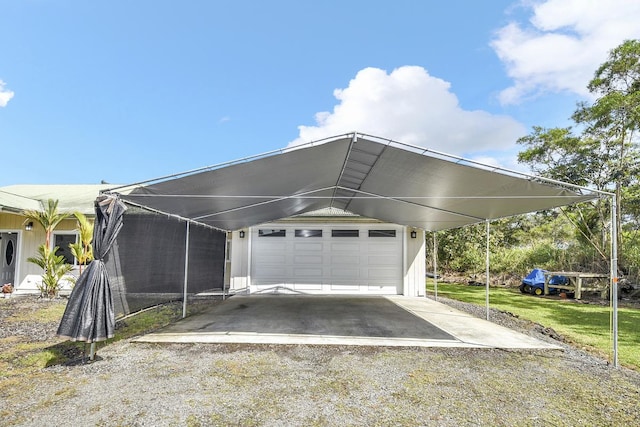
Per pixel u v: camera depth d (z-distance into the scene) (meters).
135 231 6.46
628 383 4.45
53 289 10.99
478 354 5.59
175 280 8.29
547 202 6.68
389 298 12.34
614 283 5.25
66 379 4.38
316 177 7.41
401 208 9.65
